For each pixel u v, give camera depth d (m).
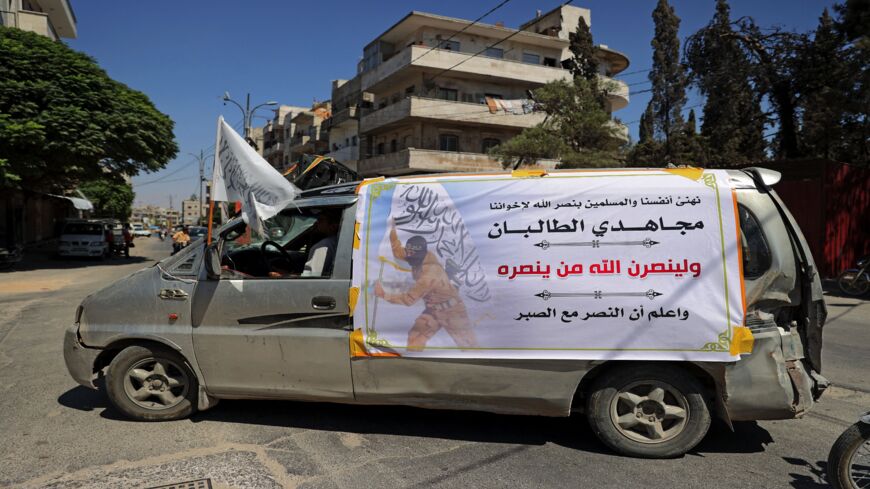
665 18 33.31
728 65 18.77
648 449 3.78
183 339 4.27
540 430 4.32
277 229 5.10
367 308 3.99
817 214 14.78
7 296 12.38
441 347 3.89
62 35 36.03
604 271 3.75
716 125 20.80
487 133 32.66
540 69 32.69
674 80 32.38
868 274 12.41
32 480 3.46
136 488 3.37
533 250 3.84
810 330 3.71
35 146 17.72
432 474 3.57
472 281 3.88
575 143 23.08
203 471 3.59
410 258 3.97
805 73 17.55
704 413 3.72
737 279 3.64
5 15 24.52
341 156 40.38
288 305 4.09
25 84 17.89
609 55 37.09
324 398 4.15
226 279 4.25
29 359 6.51
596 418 3.85
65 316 9.66
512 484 3.44
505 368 3.85
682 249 3.70
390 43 34.56
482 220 3.93
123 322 4.37
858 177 15.80
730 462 3.79
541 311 3.79
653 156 29.09
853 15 14.85
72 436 4.16
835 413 4.80
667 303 3.67
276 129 67.69
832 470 3.20
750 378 3.62
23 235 30.81
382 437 4.16
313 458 3.80
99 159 19.89
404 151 29.62
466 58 30.88
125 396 4.40
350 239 4.10
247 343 4.17
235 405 4.80
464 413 4.66
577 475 3.57
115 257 27.25
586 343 3.75
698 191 3.77
